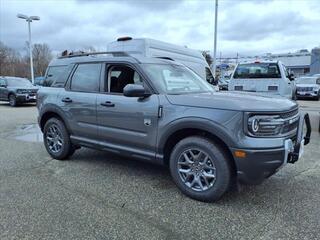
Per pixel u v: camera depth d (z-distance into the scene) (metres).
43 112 5.47
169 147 3.94
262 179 3.32
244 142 3.21
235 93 4.16
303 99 20.23
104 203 3.60
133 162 5.24
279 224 3.11
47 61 55.62
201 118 3.44
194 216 3.29
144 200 3.69
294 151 3.53
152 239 2.86
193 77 4.77
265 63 9.59
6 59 55.19
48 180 4.36
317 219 3.21
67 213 3.35
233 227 3.07
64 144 5.21
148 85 4.04
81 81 4.95
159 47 9.32
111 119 4.37
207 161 3.55
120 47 9.27
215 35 19.16
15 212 3.36
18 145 6.57
